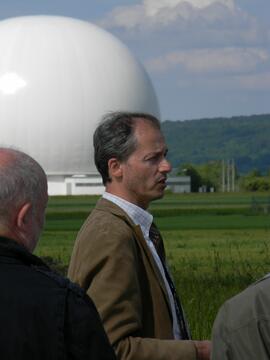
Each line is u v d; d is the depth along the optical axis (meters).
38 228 6.65
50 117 155.38
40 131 155.00
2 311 6.07
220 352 6.43
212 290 22.12
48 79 156.88
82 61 159.38
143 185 8.94
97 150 9.06
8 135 155.50
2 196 6.46
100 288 8.20
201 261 32.19
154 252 8.91
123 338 8.09
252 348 6.29
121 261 8.33
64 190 148.00
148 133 8.94
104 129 9.04
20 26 164.50
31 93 155.88
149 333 8.58
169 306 8.71
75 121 155.88
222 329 6.45
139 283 8.59
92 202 105.12
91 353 6.06
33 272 6.25
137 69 165.38
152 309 8.62
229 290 22.12
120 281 8.25
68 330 6.06
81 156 156.38
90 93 157.25
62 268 26.52
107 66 160.62
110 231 8.49
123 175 8.98
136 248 8.64
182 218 69.50
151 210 75.88
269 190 177.88
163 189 9.05
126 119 9.05
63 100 155.88
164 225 59.41
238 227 56.44
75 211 77.44
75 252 8.65
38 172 6.61
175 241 44.44
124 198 8.98
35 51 159.50
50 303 6.09
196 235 49.09
